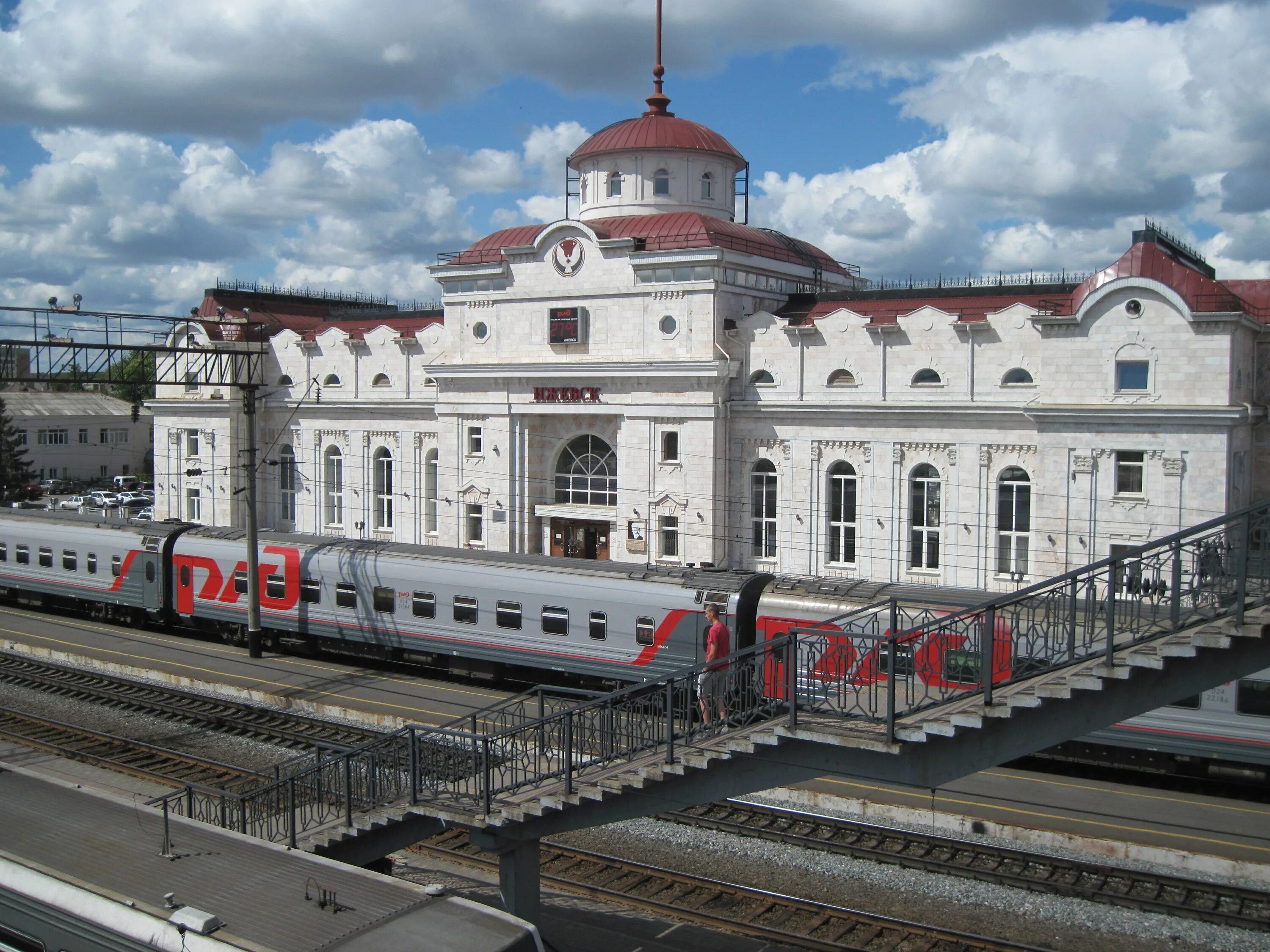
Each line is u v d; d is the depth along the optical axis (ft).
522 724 58.18
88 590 135.13
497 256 147.95
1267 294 115.03
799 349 128.47
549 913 56.13
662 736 48.80
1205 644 37.42
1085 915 55.52
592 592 94.84
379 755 53.47
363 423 163.94
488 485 147.54
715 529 131.95
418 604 105.81
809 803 71.41
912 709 42.96
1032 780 75.46
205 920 34.78
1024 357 115.14
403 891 38.27
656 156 155.74
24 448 280.51
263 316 182.29
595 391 138.21
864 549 125.59
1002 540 117.91
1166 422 103.55
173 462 183.11
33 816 44.88
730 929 54.70
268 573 117.50
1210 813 68.59
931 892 58.65
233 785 78.13
